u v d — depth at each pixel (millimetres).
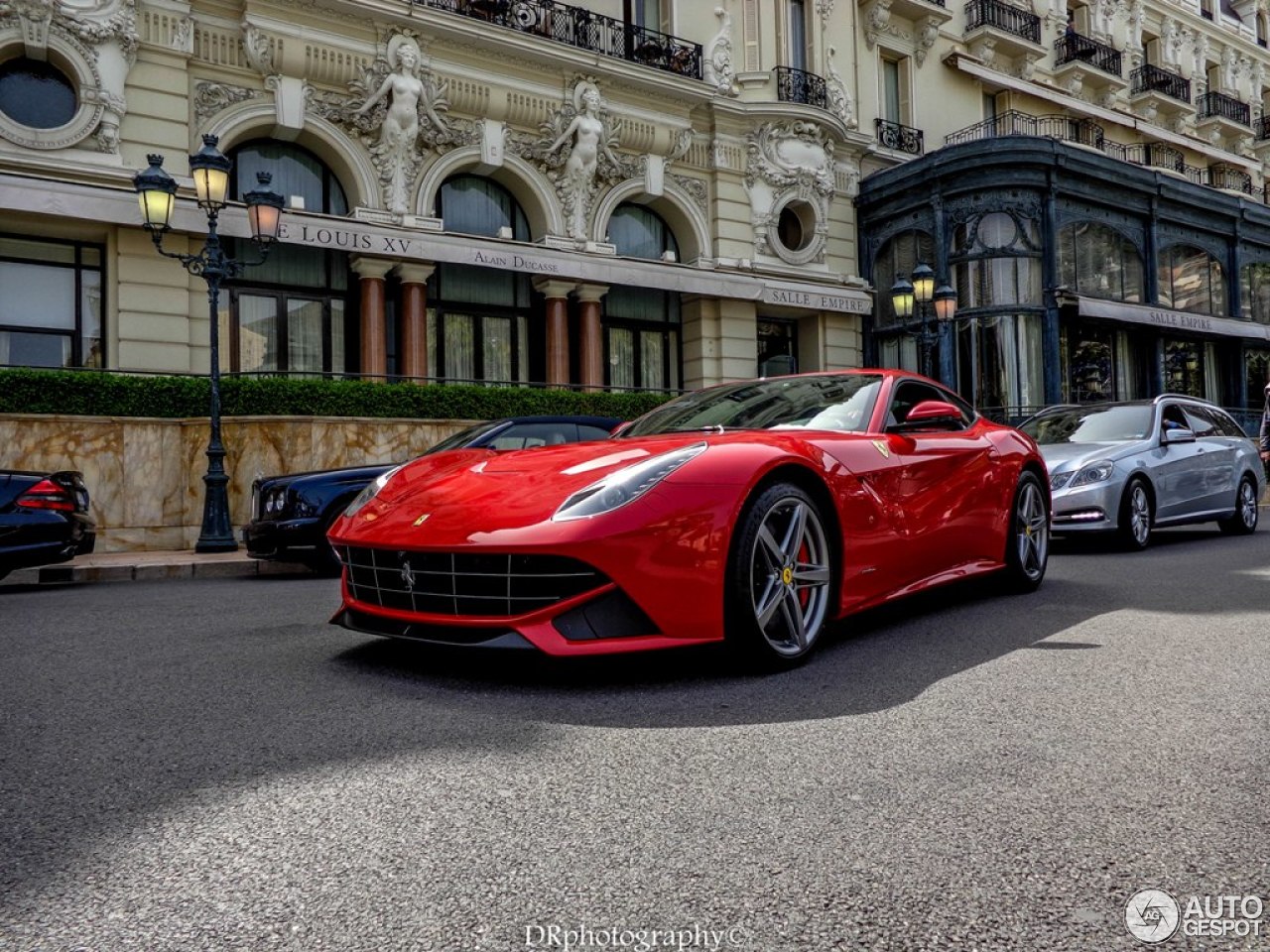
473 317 15250
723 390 4547
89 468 9586
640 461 3027
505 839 1685
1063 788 1904
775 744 2236
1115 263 19500
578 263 14844
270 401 10320
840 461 3459
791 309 18266
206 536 9133
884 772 2021
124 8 11344
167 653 3678
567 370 15383
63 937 1340
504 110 14547
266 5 12398
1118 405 8219
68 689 3021
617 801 1864
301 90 12781
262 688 2945
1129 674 2902
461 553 2875
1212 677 2850
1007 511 4594
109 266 11492
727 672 3035
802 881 1500
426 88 13727
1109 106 25531
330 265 13773
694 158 17031
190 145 12023
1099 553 6945
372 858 1609
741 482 2982
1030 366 17750
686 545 2850
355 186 13344
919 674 2957
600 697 2723
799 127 17781
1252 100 31391
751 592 2955
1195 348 22281
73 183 10828
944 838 1662
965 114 21906
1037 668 3006
